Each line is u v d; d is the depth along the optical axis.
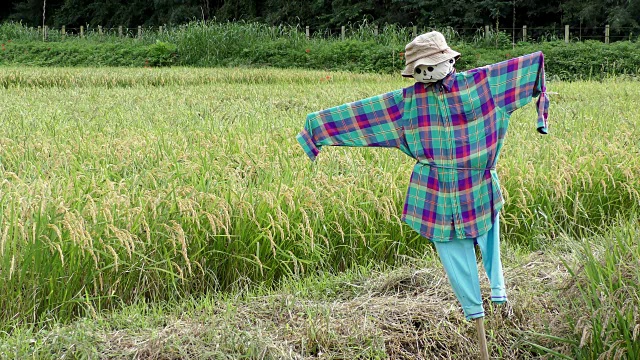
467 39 27.34
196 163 6.04
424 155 3.81
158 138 7.17
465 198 3.77
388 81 18.28
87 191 5.19
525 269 4.86
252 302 4.47
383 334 4.14
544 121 3.83
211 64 25.41
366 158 6.69
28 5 43.69
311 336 4.02
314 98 12.32
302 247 5.17
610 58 21.73
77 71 19.30
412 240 5.54
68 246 4.51
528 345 4.16
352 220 5.35
